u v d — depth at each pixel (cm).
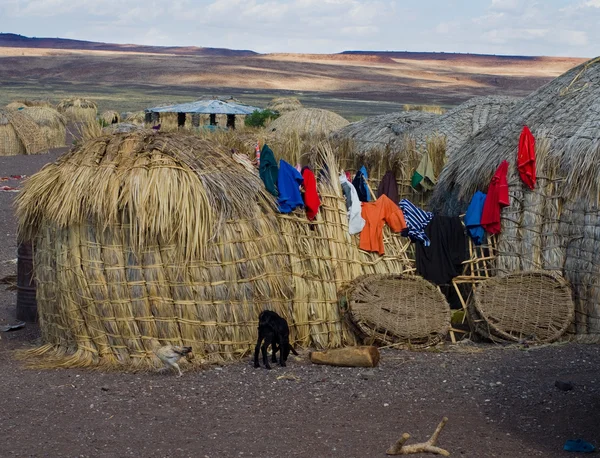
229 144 1464
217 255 918
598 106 1080
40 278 970
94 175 911
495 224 1064
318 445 664
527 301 1031
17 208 977
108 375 872
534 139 1079
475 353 965
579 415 741
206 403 776
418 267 1055
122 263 905
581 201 1032
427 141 1451
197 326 912
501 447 661
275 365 909
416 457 637
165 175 906
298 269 971
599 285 1016
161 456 640
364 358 895
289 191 973
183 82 19150
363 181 1095
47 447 657
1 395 792
